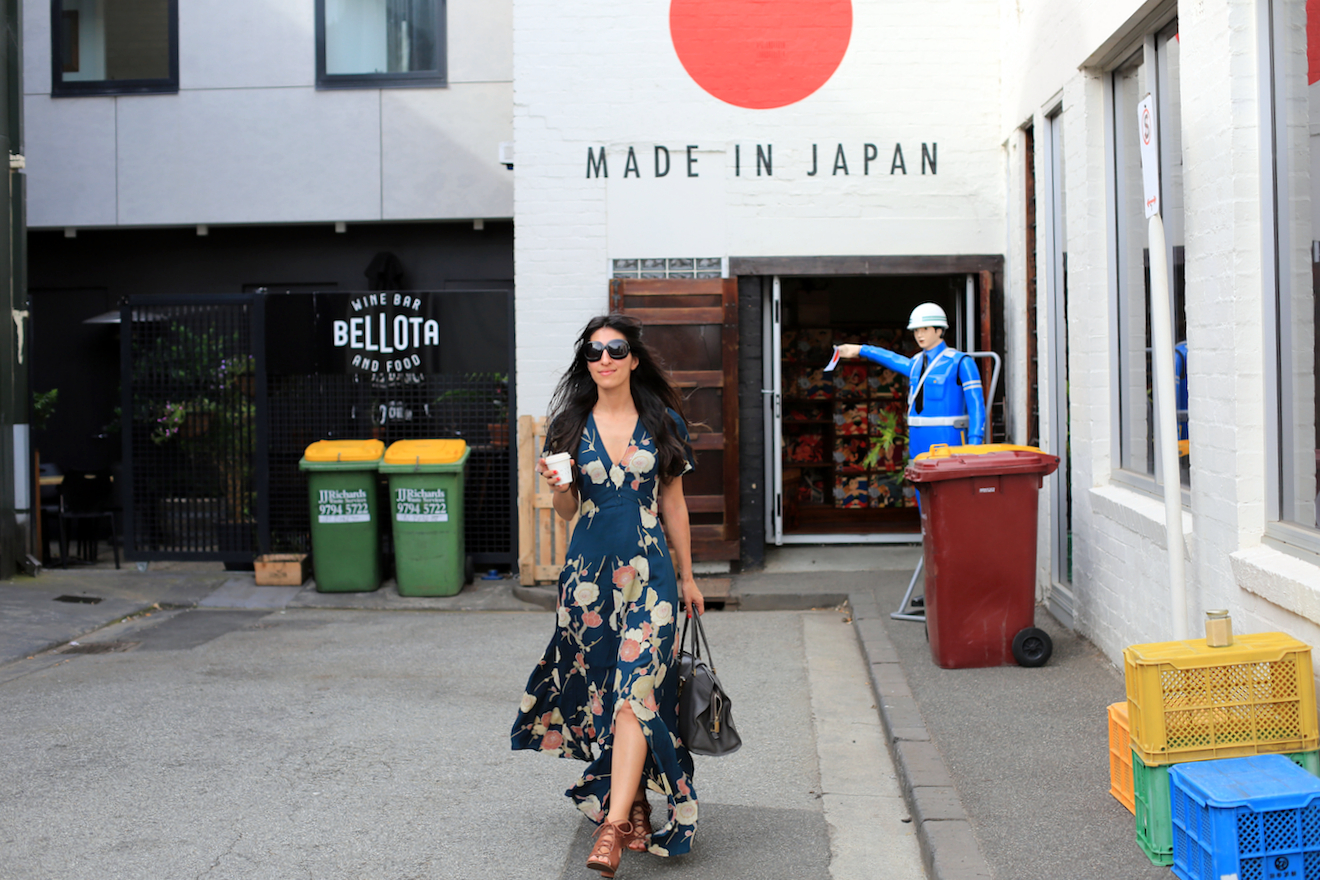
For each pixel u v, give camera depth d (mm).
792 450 11289
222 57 11523
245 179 11547
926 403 6945
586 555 3689
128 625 7941
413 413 9227
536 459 8766
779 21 8727
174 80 11555
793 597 8180
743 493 8938
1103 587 6086
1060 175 7156
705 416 8672
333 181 11508
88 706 5727
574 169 8844
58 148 11656
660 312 8641
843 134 8750
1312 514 3990
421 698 5914
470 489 9188
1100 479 6305
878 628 6898
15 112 9148
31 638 7223
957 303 9094
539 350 8898
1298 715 3436
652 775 3713
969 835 3705
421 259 11766
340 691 6051
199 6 11500
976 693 5410
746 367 8922
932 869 3578
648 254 8836
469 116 11406
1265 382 4180
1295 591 3682
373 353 9219
